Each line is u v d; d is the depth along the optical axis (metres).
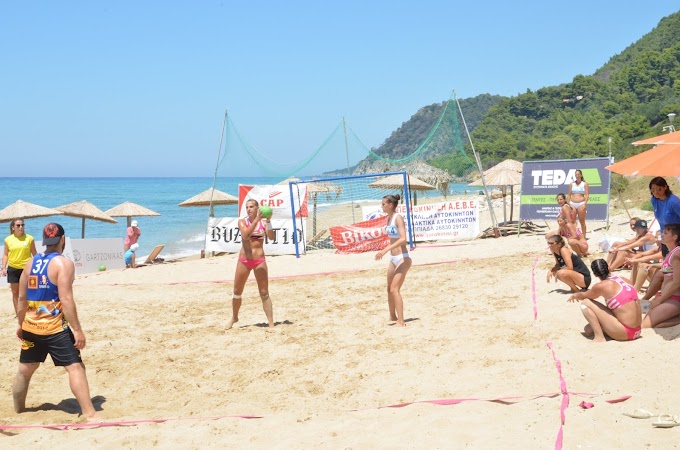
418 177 21.47
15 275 9.15
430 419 4.60
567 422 4.30
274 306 9.93
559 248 8.75
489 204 18.77
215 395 5.79
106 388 6.11
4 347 7.91
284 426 4.71
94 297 11.68
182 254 24.58
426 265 13.38
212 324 8.79
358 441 4.28
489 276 10.99
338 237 16.81
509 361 6.06
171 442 4.46
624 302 6.23
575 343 6.45
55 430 4.77
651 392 4.78
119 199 71.19
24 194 82.25
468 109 150.25
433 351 6.70
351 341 7.40
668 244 6.66
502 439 4.11
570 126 137.50
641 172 6.50
